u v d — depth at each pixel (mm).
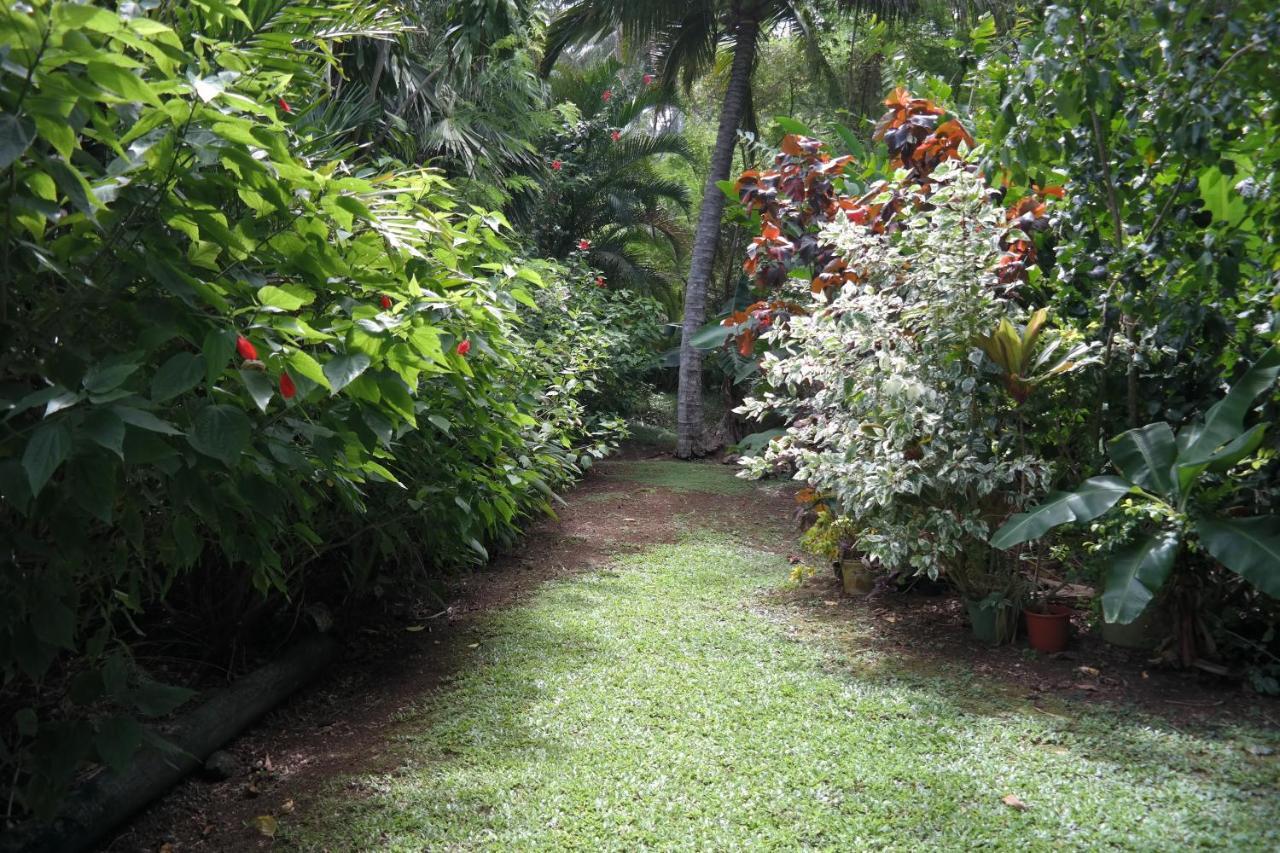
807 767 2713
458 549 4281
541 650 3836
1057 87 3521
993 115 4203
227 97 1649
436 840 2381
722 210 10070
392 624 4340
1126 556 3168
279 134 2016
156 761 2654
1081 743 2885
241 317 2029
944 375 3664
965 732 2965
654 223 14258
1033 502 3682
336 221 2184
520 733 3027
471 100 7828
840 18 11141
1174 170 3584
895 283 3965
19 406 1580
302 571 3691
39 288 1951
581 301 9812
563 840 2344
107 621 2518
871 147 7508
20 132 1424
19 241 1718
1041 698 3281
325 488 3164
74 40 1395
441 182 2914
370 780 2764
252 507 2189
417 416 3270
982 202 3734
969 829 2357
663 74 11211
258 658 3682
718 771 2701
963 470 3604
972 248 3582
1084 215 3770
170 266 1841
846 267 4496
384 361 2160
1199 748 2826
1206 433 3184
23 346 1862
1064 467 3895
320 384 2076
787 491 7758
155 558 2689
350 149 3363
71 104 1493
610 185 13820
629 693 3334
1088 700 3252
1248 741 2859
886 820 2414
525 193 9820
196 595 3600
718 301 12445
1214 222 3701
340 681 3707
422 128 7070
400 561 4207
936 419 3594
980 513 3785
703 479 8352
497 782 2674
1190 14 3195
